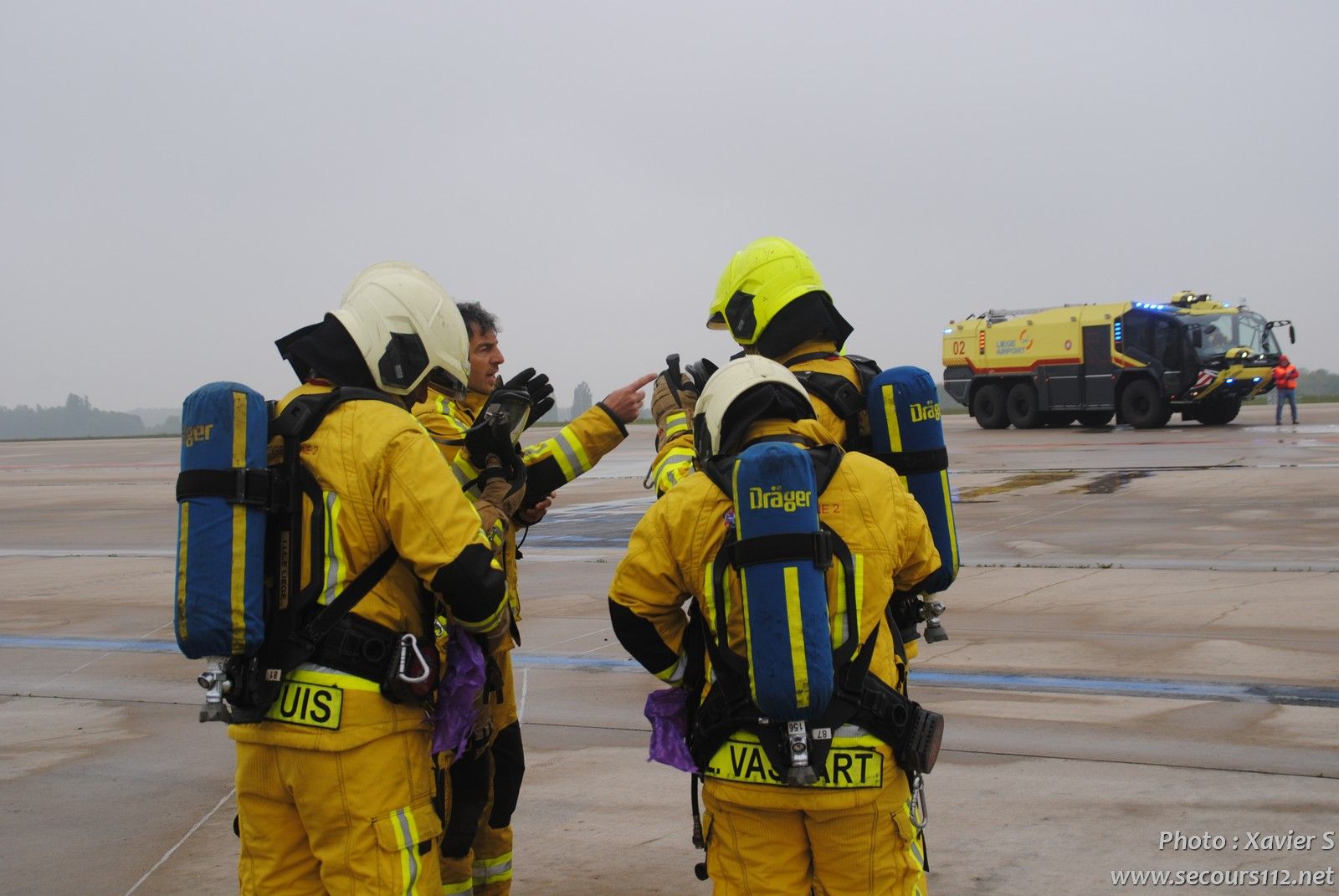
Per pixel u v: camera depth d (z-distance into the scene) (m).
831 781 2.37
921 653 6.45
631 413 3.30
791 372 2.83
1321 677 5.63
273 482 2.43
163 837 4.21
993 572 8.78
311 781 2.41
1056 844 3.83
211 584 2.34
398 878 2.41
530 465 3.22
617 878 3.73
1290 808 4.06
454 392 2.95
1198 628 6.71
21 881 3.83
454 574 2.44
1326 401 48.25
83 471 28.78
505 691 3.21
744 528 2.30
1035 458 19.53
